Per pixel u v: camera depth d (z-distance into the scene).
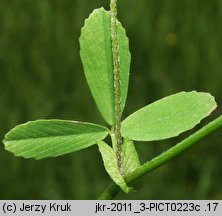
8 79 0.49
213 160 0.47
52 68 0.50
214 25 0.51
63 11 0.51
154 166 0.16
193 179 0.47
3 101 0.48
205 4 0.51
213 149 0.48
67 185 0.45
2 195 0.45
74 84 0.49
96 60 0.17
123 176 0.16
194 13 0.51
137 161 0.16
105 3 0.50
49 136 0.16
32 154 0.16
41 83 0.49
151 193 0.44
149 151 0.44
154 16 0.52
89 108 0.48
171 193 0.45
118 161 0.16
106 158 0.16
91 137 0.16
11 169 0.45
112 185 0.16
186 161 0.47
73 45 0.50
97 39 0.16
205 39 0.50
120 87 0.16
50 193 0.45
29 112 0.48
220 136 0.48
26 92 0.48
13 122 0.47
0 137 0.46
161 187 0.45
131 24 0.50
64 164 0.46
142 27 0.50
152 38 0.50
